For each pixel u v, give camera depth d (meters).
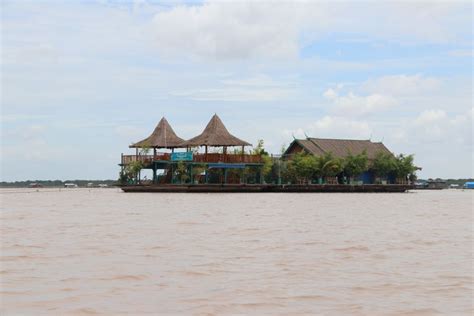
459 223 30.20
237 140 78.56
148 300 11.90
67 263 15.98
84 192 97.25
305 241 21.19
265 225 27.83
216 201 53.09
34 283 13.37
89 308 11.27
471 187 144.50
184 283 13.48
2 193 92.62
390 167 94.38
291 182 88.38
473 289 12.97
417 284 13.45
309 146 93.25
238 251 18.42
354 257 17.34
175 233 23.81
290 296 12.26
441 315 10.91
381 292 12.66
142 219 31.33
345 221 30.83
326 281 13.75
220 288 12.98
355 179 92.44
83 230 25.09
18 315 10.78
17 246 19.47
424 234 24.11
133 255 17.45
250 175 83.31
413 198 69.19
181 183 77.25
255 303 11.70
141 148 80.19
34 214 36.28
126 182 81.75
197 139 79.31
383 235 23.56
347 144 97.94
